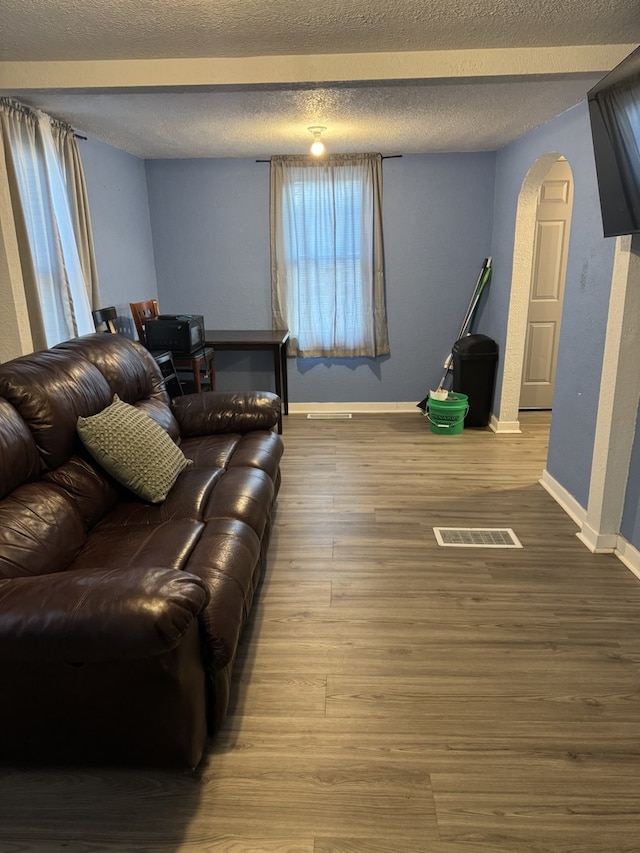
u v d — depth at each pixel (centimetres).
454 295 496
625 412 258
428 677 195
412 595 243
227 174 478
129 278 450
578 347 305
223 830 144
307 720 178
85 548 199
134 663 141
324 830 143
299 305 501
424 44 219
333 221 479
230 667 178
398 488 355
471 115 332
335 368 520
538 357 503
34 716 150
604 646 210
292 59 228
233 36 207
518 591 245
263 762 163
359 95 287
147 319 421
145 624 127
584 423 299
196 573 174
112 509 230
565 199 463
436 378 519
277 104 303
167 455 248
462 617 228
